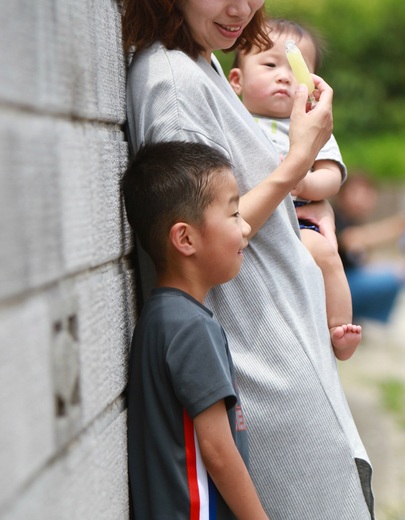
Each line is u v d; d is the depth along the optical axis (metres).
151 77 5.33
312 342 5.50
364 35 36.44
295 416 5.31
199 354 4.68
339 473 5.40
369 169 34.53
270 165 5.58
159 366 4.78
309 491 5.33
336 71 36.34
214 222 4.91
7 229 3.05
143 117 5.32
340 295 6.40
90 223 4.24
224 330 5.33
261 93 6.92
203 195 4.88
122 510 4.78
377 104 36.72
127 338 5.14
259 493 5.33
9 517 3.02
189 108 5.24
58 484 3.58
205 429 4.66
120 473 4.75
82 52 4.20
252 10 5.65
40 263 3.39
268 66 6.97
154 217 4.95
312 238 6.48
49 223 3.53
